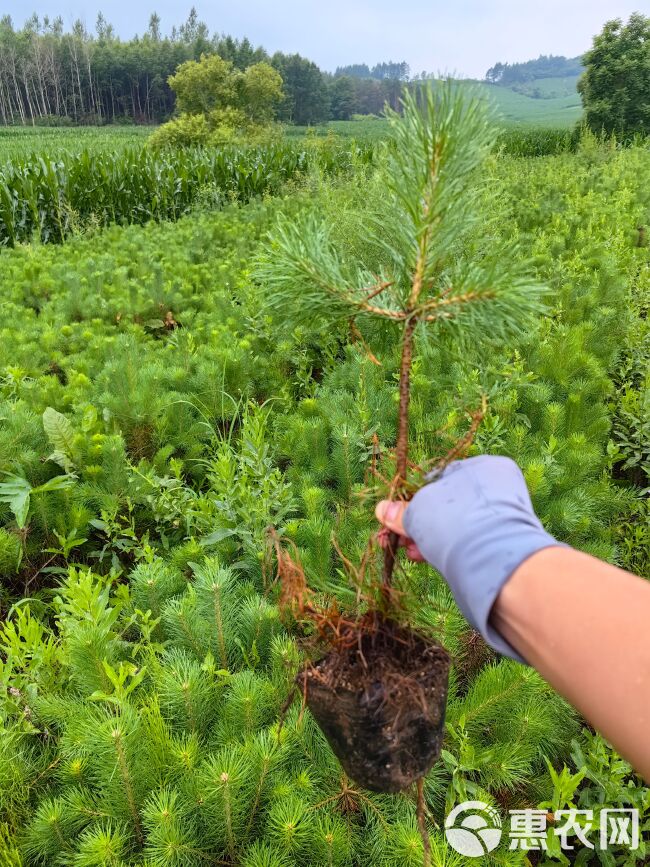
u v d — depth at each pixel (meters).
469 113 0.99
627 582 0.72
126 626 2.35
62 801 1.76
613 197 10.57
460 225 1.08
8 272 7.18
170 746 1.80
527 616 0.74
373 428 3.24
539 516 2.91
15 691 2.05
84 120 111.56
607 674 0.67
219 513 2.87
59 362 4.78
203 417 4.09
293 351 4.88
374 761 1.10
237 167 14.78
